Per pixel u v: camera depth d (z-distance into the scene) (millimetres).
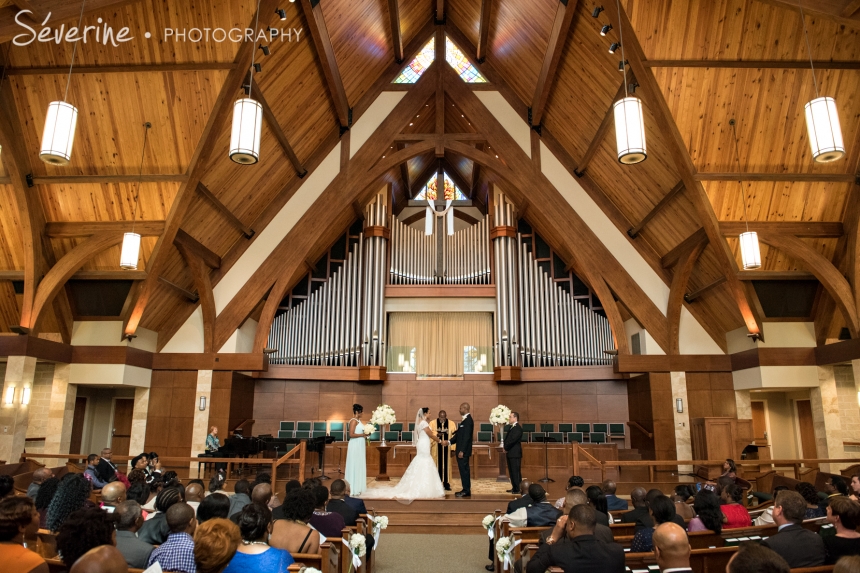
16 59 9086
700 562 3865
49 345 11430
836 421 11797
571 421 14445
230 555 2424
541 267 15492
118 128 9938
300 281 15289
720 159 10023
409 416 14742
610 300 13398
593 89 11398
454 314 15500
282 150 12609
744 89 9234
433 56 14594
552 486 10930
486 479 12477
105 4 6852
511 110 14219
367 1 11422
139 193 10625
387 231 15391
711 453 11430
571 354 14469
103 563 2152
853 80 8938
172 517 3172
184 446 12805
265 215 13734
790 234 10586
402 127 14148
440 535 8469
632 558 3820
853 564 1944
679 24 8727
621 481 12031
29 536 3084
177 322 13523
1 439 10289
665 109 9453
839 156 6348
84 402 14461
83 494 3900
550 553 3361
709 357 13188
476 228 15859
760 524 5203
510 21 12172
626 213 13492
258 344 13297
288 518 4066
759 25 8531
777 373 12023
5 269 11547
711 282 12539
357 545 4801
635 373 13430
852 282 10547
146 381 13023
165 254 11172
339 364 14539
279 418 14383
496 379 14445
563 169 13859
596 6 9586
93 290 12188
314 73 11664
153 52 9109
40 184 10461
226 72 9375
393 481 11406
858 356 10695
